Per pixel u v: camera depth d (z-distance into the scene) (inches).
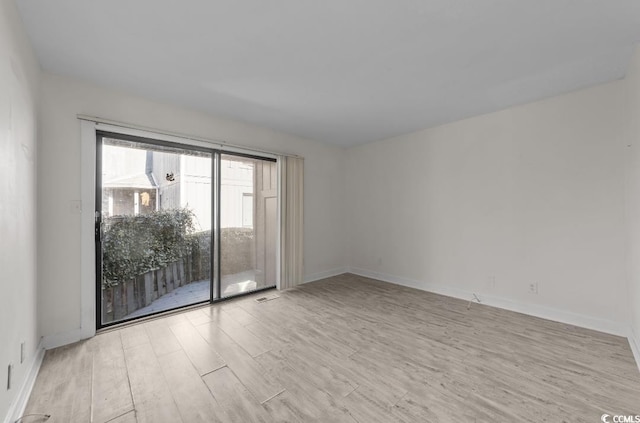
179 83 99.7
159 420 58.9
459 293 141.0
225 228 142.3
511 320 112.0
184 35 72.9
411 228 162.6
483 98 113.7
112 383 71.2
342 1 60.6
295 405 63.3
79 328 94.6
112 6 61.8
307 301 136.2
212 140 130.5
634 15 65.0
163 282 123.3
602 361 81.0
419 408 62.1
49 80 90.2
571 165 107.9
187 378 73.4
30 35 71.9
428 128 153.7
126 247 112.0
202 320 112.0
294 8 63.0
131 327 105.0
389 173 174.4
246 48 79.0
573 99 107.3
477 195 134.7
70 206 93.4
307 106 122.0
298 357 84.0
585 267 104.7
